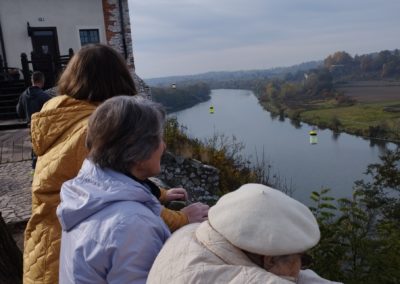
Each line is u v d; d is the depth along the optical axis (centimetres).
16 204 503
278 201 100
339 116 8394
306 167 3312
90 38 1504
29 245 160
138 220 116
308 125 7450
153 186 159
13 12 1416
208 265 95
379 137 5703
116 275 112
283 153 3928
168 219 152
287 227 95
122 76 170
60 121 159
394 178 875
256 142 4466
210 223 104
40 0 1430
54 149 155
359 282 303
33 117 165
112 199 119
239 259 96
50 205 153
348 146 5044
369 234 360
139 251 113
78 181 130
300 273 108
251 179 1034
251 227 95
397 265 310
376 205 504
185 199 197
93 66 165
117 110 126
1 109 1100
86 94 165
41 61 1232
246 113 8488
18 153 757
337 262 314
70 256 121
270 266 97
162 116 135
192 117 6669
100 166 128
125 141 124
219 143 1285
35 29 1437
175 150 949
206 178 875
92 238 116
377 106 9619
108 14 1496
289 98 12319
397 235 351
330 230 324
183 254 101
